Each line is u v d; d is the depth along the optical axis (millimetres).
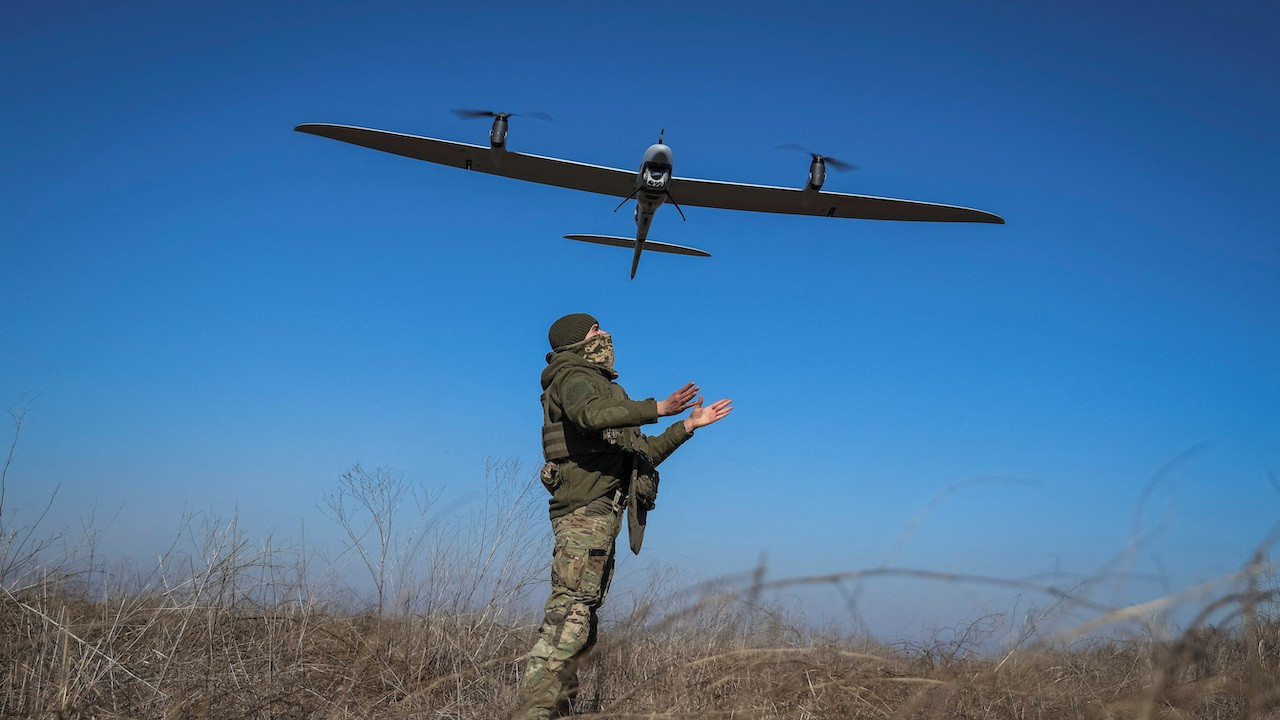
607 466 3799
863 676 2959
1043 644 2033
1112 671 2783
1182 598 1741
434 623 4172
